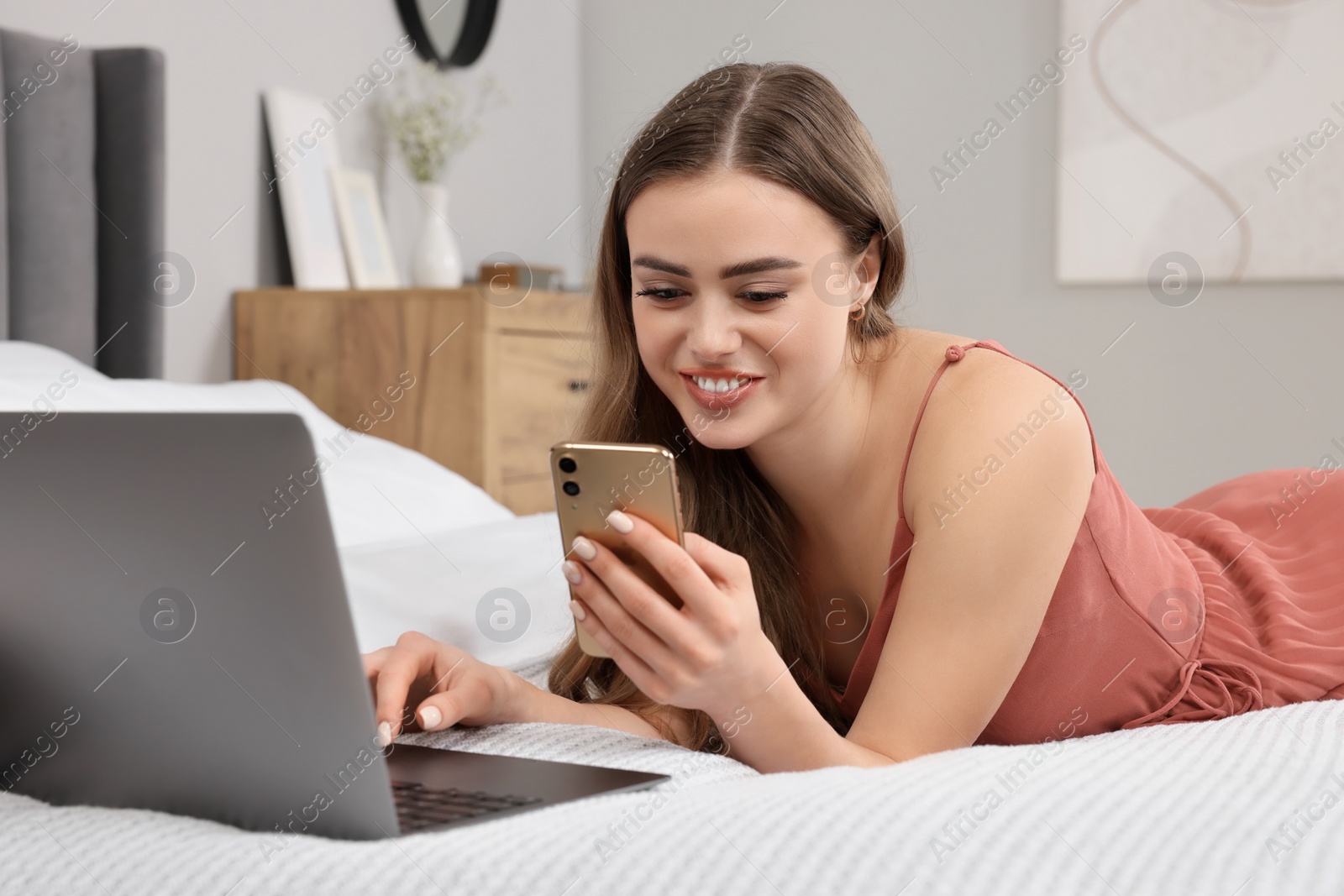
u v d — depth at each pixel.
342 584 0.56
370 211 2.71
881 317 1.05
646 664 0.74
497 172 3.32
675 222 0.86
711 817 0.61
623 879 0.55
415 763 0.76
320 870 0.56
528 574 1.36
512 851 0.57
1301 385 2.98
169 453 0.57
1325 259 2.93
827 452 1.01
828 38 3.42
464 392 2.32
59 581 0.63
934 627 0.89
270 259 2.52
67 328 1.96
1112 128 3.10
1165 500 3.12
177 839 0.61
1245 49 2.97
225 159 2.37
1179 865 0.56
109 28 2.09
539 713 0.91
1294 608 1.22
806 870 0.55
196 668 0.61
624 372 1.11
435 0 2.98
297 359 2.41
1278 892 0.54
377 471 1.75
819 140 0.90
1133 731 0.93
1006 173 3.23
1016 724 1.05
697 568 0.69
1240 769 0.71
